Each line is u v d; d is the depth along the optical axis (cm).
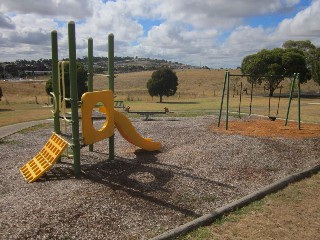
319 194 705
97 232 517
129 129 948
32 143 1202
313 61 4778
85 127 790
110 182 736
